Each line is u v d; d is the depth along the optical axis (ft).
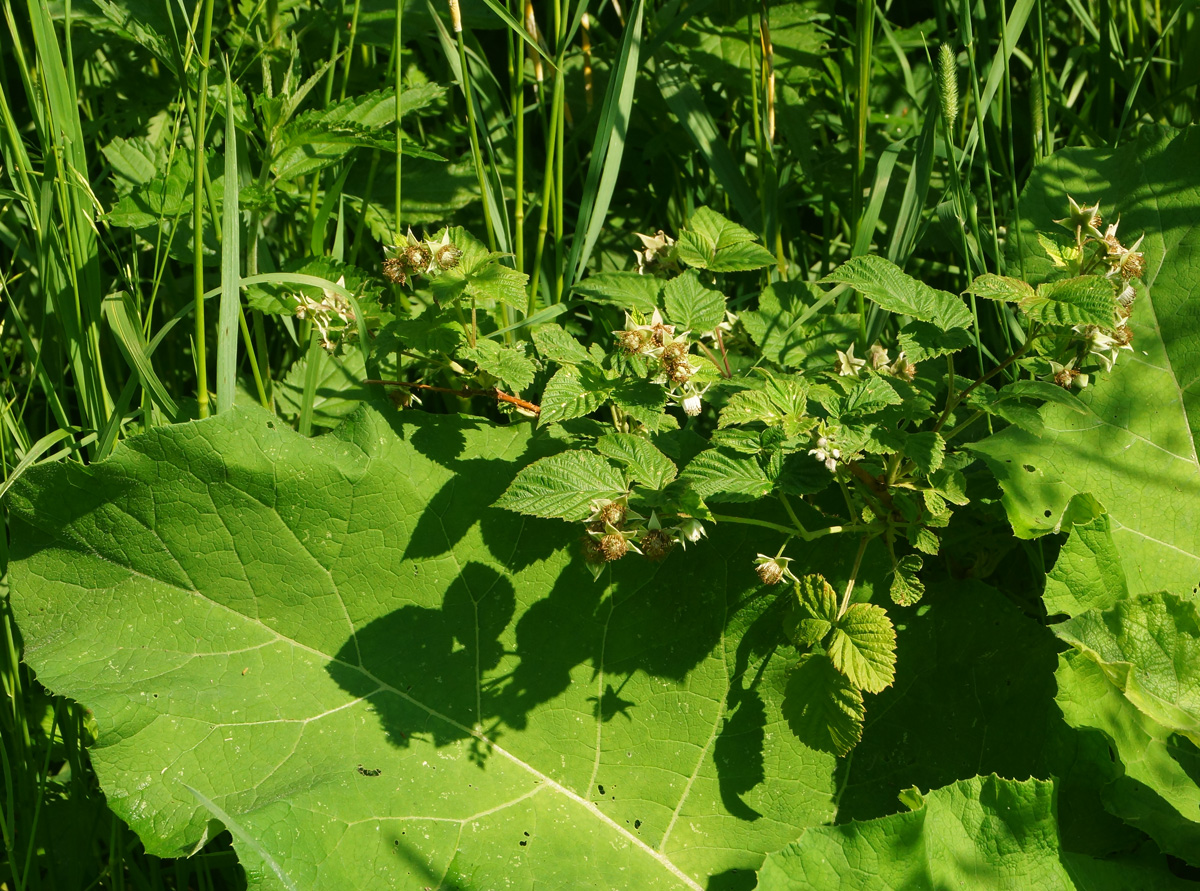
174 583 2.65
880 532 2.72
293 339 3.16
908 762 2.75
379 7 3.27
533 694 2.74
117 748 2.52
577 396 2.62
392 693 2.69
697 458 2.58
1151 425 2.79
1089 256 2.67
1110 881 2.46
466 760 2.67
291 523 2.68
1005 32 2.91
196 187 2.62
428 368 2.93
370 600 2.72
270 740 2.59
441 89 3.09
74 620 2.62
